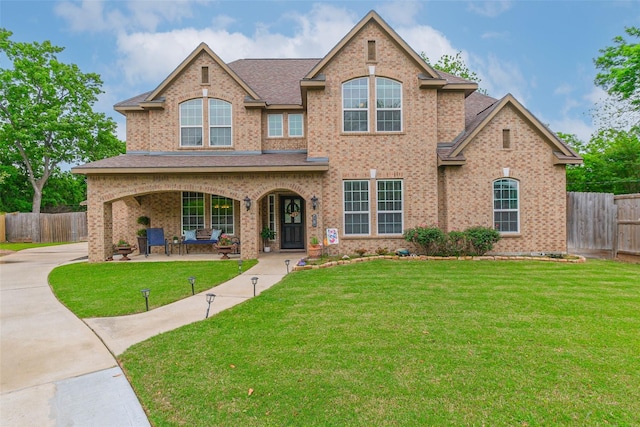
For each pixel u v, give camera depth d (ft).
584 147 88.84
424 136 47.16
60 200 122.72
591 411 11.57
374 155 47.21
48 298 27.66
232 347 16.89
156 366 15.15
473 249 44.16
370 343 17.04
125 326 20.62
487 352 15.92
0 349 17.51
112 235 48.78
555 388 12.92
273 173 45.85
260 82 59.57
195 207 53.01
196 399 12.57
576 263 39.40
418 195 46.98
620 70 66.23
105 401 12.75
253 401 12.34
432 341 17.21
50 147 102.22
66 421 11.59
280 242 53.67
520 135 46.06
